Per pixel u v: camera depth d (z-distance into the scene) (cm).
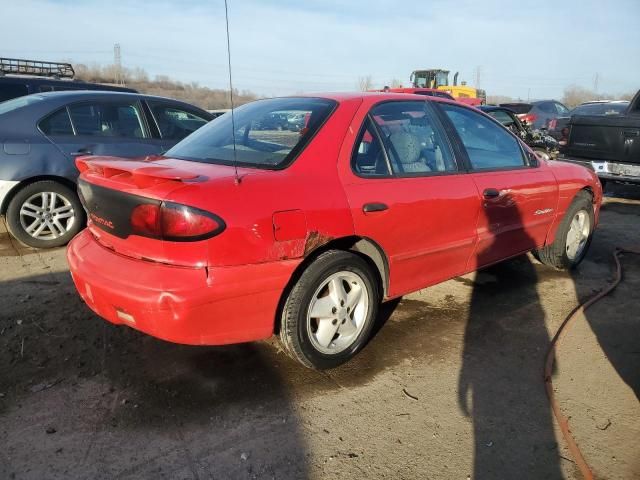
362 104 319
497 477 223
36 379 279
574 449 239
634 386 295
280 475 220
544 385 294
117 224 261
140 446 232
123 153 536
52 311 355
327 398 273
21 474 213
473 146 382
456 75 2294
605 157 793
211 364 300
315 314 285
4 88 787
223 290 243
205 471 220
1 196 470
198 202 237
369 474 222
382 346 331
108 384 277
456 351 328
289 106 334
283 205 258
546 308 400
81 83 855
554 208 444
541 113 1739
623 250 554
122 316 255
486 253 386
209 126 362
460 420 260
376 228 298
